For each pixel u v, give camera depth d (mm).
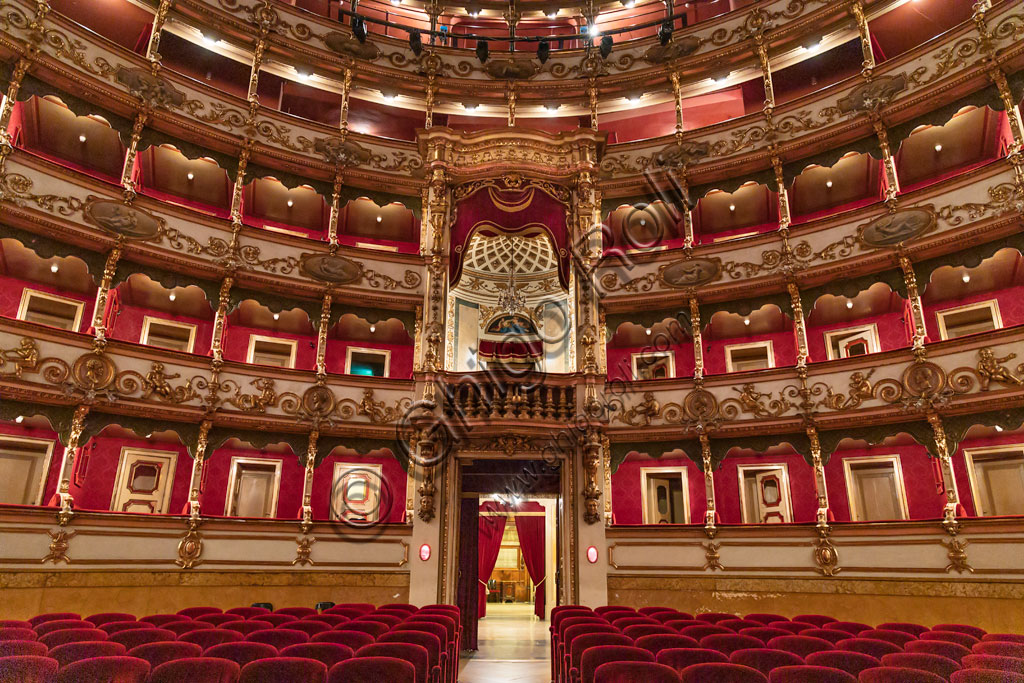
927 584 14797
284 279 18984
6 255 17203
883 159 18031
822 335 20734
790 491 19281
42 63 15883
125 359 16266
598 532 17953
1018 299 17719
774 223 22094
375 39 22594
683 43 22125
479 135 21328
